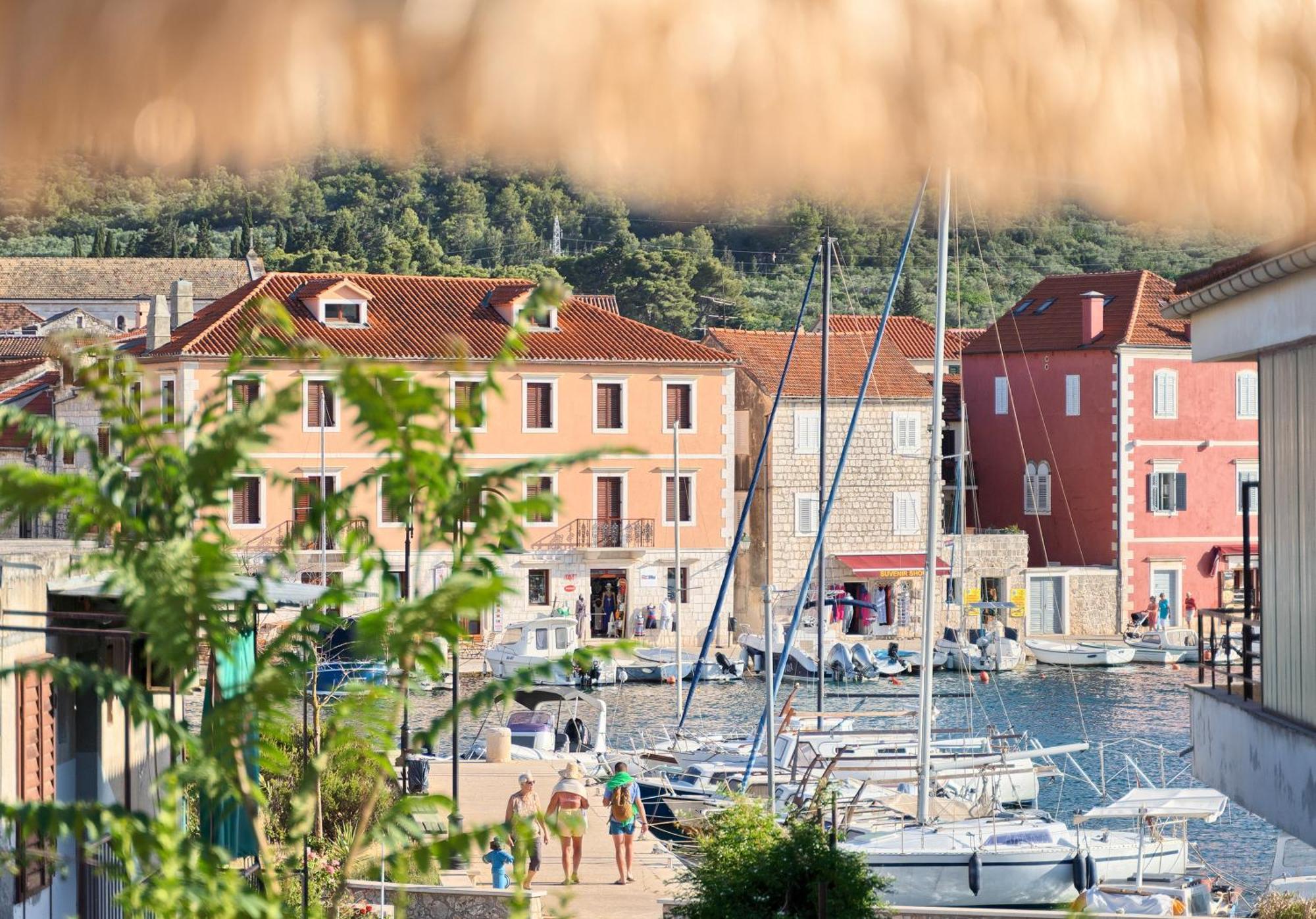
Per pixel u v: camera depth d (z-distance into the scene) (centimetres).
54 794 2944
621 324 12812
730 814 3547
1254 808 3253
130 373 1069
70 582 3042
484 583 943
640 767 6881
